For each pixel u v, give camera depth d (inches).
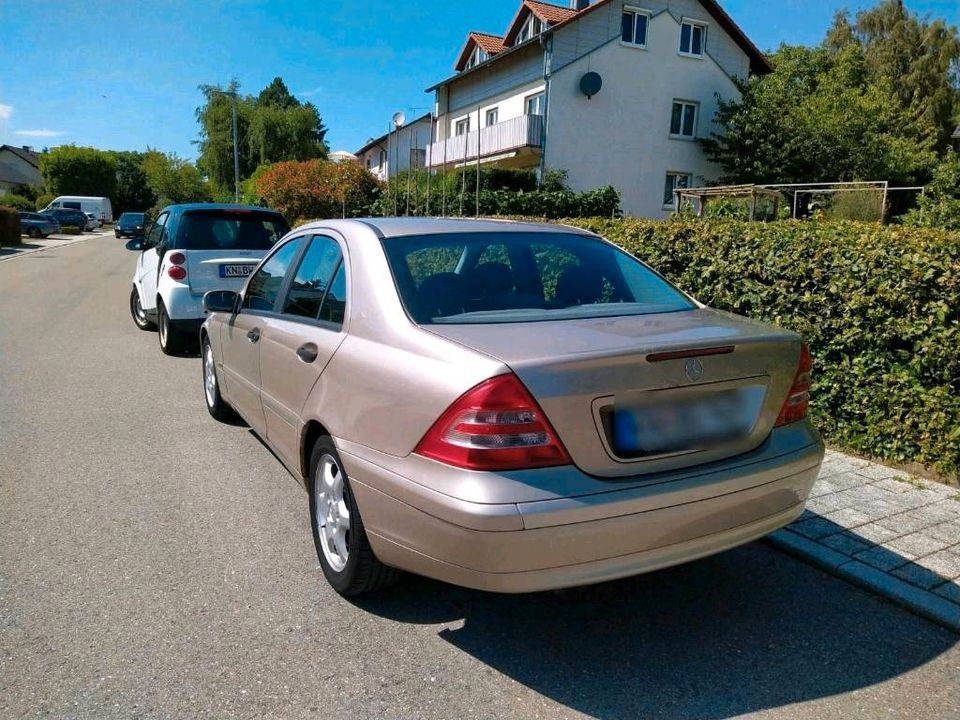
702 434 108.0
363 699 101.8
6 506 165.5
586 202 855.7
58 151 2970.0
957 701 104.2
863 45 1743.4
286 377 147.2
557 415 97.4
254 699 101.2
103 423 231.6
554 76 1010.1
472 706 101.0
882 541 150.1
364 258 133.5
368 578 120.0
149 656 110.3
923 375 185.5
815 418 209.2
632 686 106.3
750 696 104.7
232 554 143.9
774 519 115.2
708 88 1107.9
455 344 105.5
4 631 116.0
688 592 134.6
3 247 1184.8
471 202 780.6
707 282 236.2
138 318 423.2
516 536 93.9
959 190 598.2
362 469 112.2
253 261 339.9
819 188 896.3
